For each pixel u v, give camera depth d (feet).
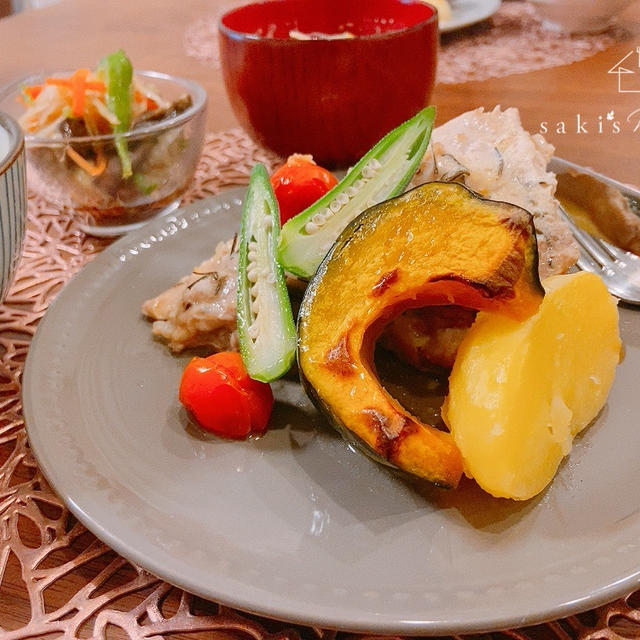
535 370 0.57
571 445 0.60
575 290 0.61
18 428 0.70
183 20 1.92
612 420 0.64
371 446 0.56
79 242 1.03
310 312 0.62
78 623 0.52
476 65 1.52
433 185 0.62
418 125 0.77
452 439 0.59
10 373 0.77
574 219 0.88
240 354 0.70
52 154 0.98
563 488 0.58
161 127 1.00
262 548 0.54
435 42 1.10
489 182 0.79
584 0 1.56
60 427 0.64
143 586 0.54
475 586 0.50
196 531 0.56
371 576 0.52
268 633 0.51
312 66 1.03
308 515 0.58
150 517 0.56
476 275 0.58
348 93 1.05
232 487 0.61
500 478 0.55
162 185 1.04
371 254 0.62
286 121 1.10
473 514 0.57
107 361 0.74
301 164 0.89
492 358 0.58
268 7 1.22
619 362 0.70
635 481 0.58
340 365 0.59
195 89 1.15
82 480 0.59
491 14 1.72
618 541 0.52
